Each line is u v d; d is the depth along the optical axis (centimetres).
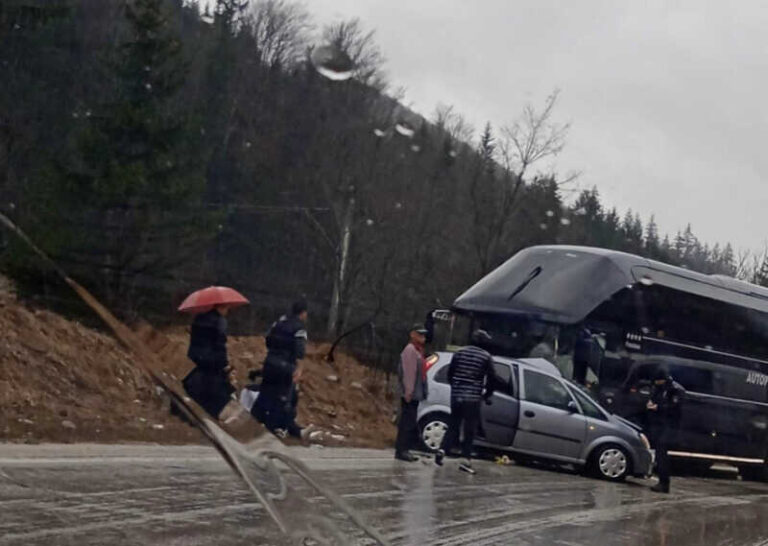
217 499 805
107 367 1431
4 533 616
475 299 1847
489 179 2883
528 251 1903
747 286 2067
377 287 2762
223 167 2881
